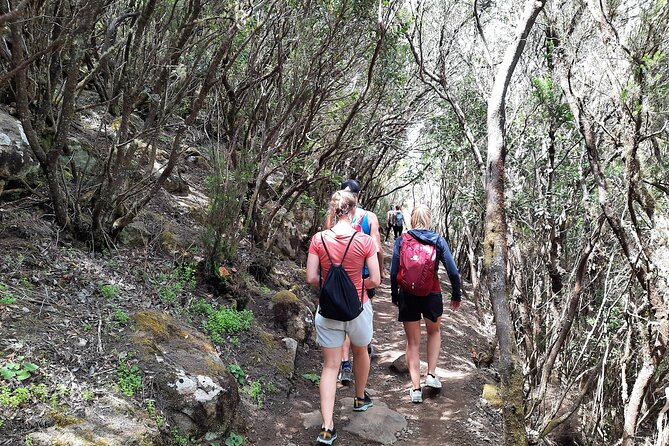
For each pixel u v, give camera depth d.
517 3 5.65
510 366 2.13
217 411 3.38
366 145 7.78
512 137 6.84
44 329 3.13
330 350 3.82
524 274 6.75
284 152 6.70
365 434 4.03
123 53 4.66
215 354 3.85
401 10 6.44
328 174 6.37
